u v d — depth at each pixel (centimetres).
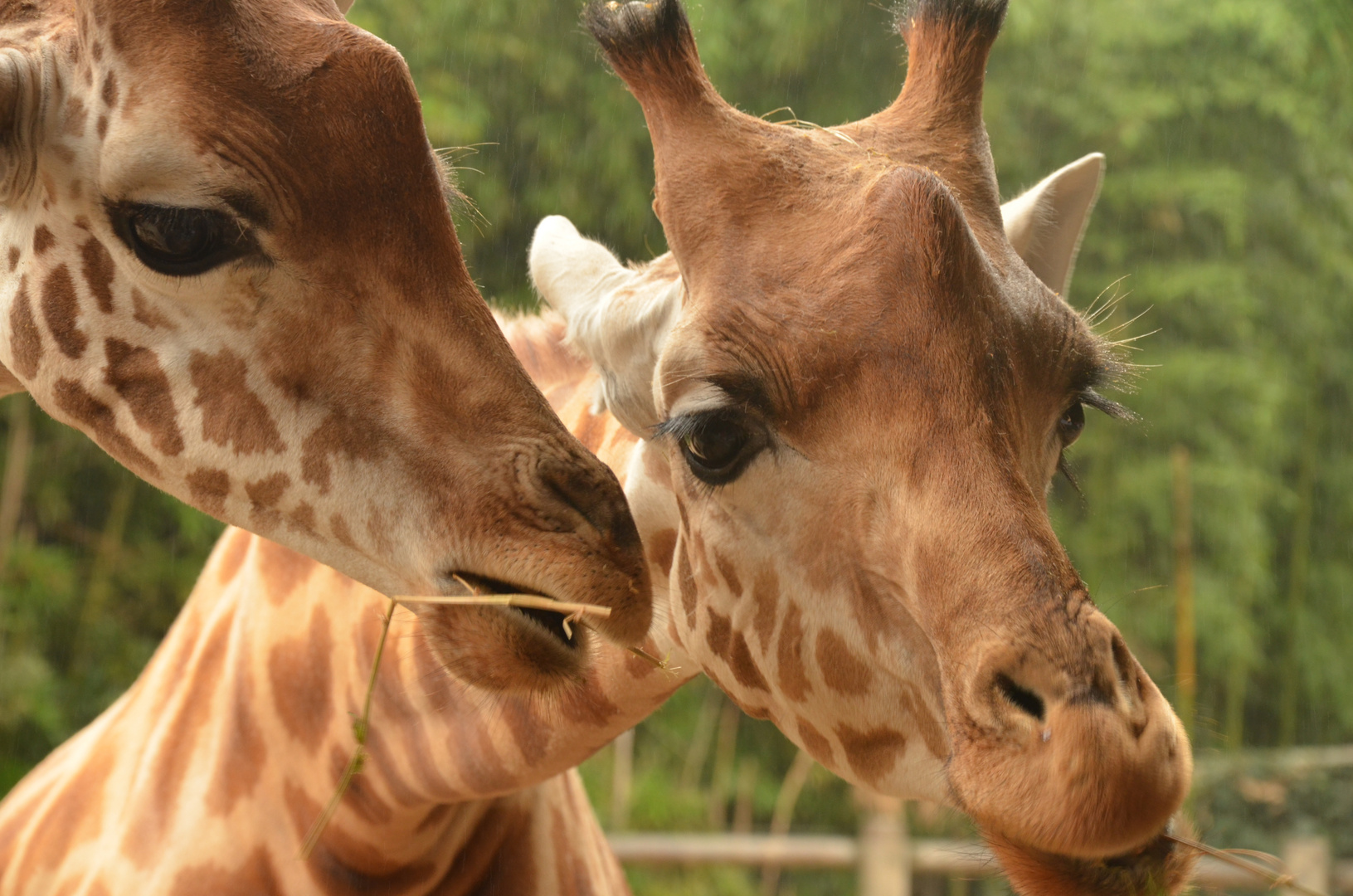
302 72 328
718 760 1650
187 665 476
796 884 1664
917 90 358
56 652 1319
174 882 434
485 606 331
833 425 309
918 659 309
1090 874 282
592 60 1497
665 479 378
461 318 338
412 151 334
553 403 444
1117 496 1708
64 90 344
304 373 336
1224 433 1775
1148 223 1838
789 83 1573
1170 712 276
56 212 344
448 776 415
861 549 312
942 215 303
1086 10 1845
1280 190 1870
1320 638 1812
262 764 442
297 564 454
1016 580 277
